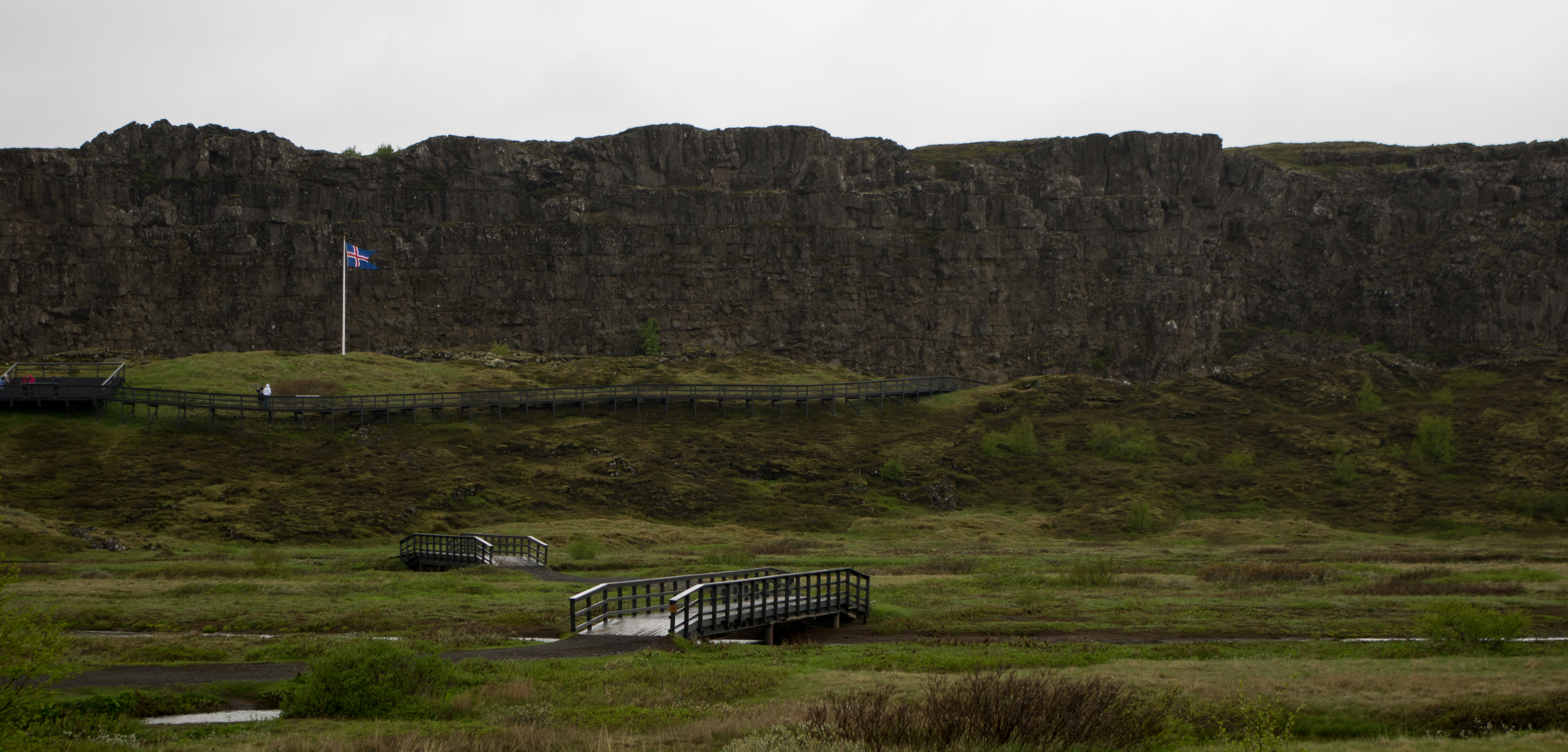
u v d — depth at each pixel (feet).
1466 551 200.54
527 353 357.41
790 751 51.78
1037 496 273.95
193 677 74.54
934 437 306.14
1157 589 140.26
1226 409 338.34
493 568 154.71
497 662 80.74
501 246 371.35
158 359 320.09
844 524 244.63
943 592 136.56
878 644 101.45
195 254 346.33
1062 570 161.99
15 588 124.98
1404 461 293.84
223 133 356.79
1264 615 117.91
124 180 346.74
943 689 65.31
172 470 226.79
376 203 366.43
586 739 57.21
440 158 375.45
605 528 215.51
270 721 62.59
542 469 256.93
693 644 93.50
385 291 359.05
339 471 238.48
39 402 251.19
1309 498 270.46
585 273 374.43
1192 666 82.43
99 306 337.11
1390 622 113.29
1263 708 61.41
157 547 180.55
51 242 335.06
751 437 292.40
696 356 366.02
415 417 276.00
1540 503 253.03
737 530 226.38
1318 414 333.21
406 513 219.41
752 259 384.06
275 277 351.25
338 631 101.86
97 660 81.56
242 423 258.37
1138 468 289.74
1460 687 72.28
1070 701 58.85
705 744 56.24
